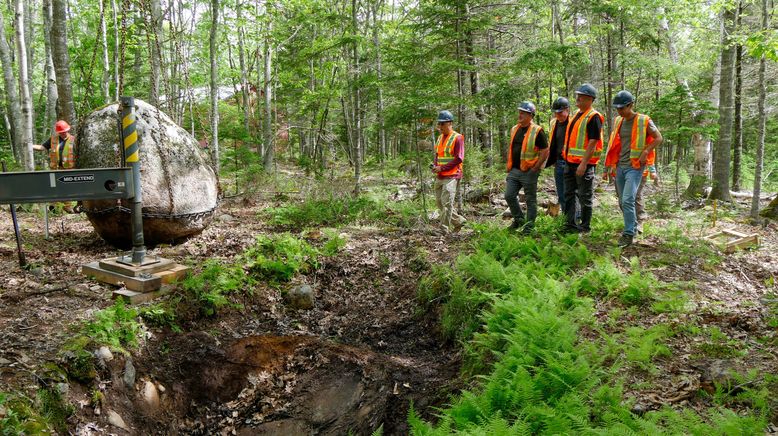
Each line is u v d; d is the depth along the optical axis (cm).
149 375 522
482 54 1145
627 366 427
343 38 1467
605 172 792
